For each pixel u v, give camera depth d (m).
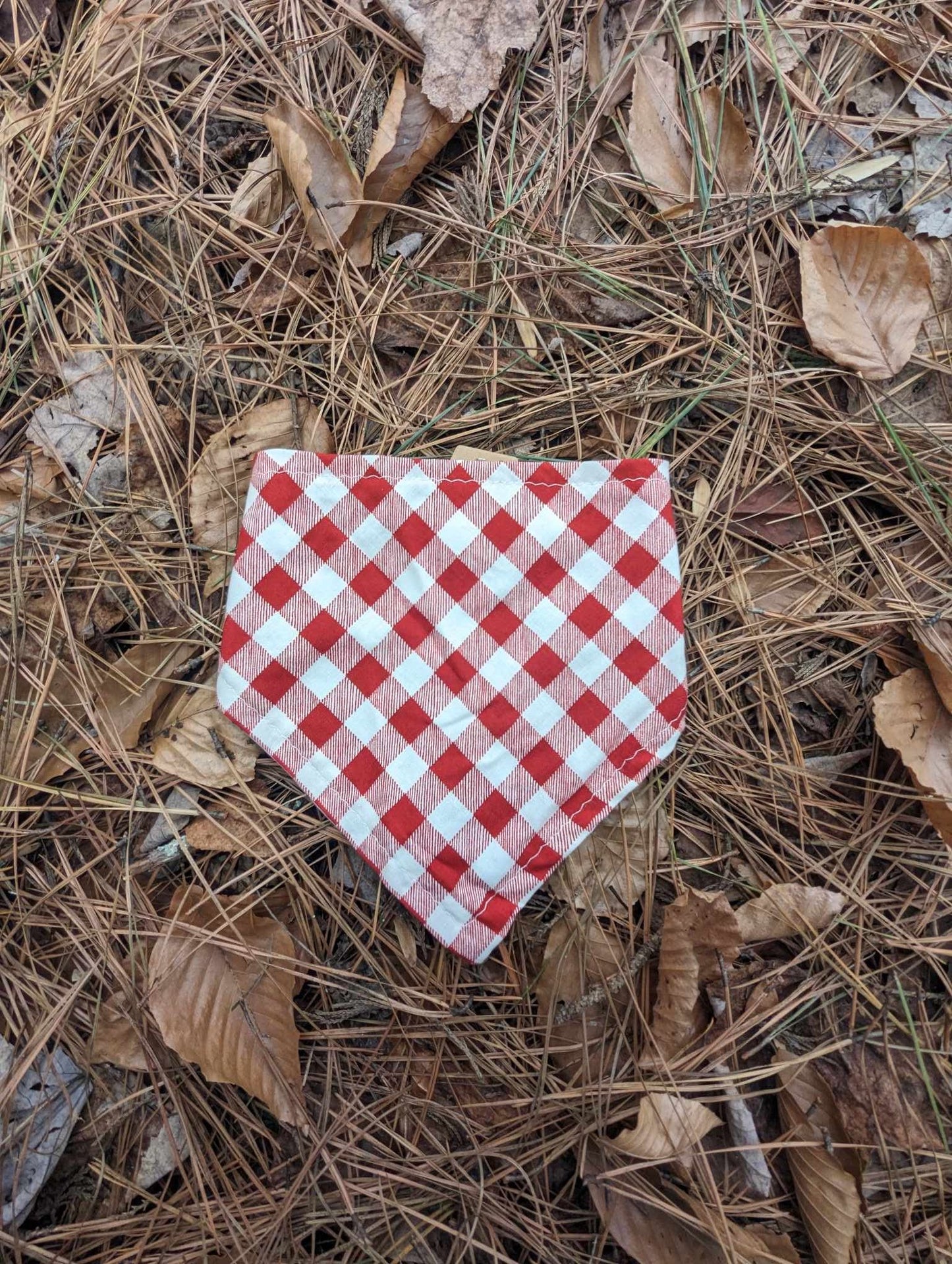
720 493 0.38
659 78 0.38
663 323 0.38
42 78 0.38
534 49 0.38
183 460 0.37
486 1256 0.36
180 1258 0.35
